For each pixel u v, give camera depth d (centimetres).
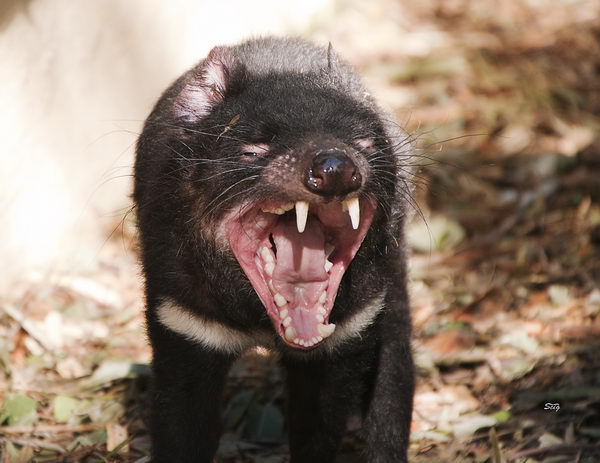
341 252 739
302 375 806
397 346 831
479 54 1702
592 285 1116
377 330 804
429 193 1303
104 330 1073
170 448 773
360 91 796
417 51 1725
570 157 1366
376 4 1898
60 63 1185
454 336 1027
